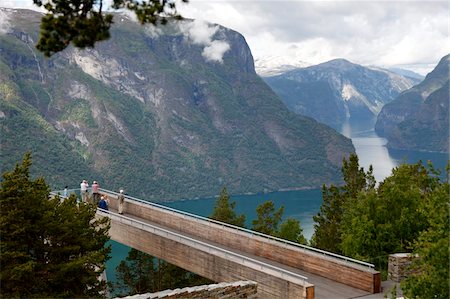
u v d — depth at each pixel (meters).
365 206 32.47
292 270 25.69
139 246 30.27
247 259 23.38
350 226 34.06
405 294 16.30
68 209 23.98
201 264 25.75
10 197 21.67
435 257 15.70
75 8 12.97
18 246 21.41
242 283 20.11
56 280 21.28
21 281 20.70
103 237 25.47
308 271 25.33
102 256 22.83
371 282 21.97
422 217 30.69
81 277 22.34
